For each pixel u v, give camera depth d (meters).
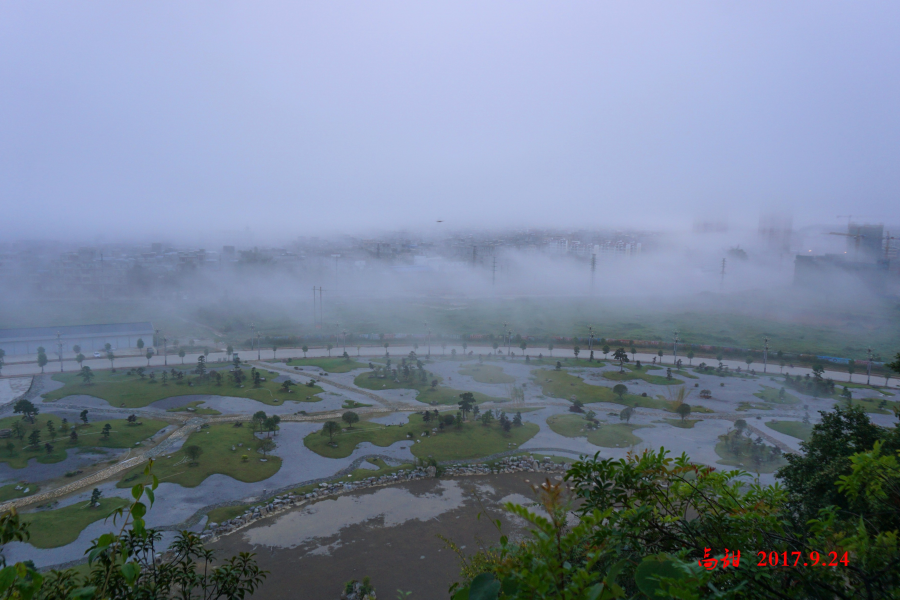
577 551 2.65
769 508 2.93
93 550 2.94
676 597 1.94
